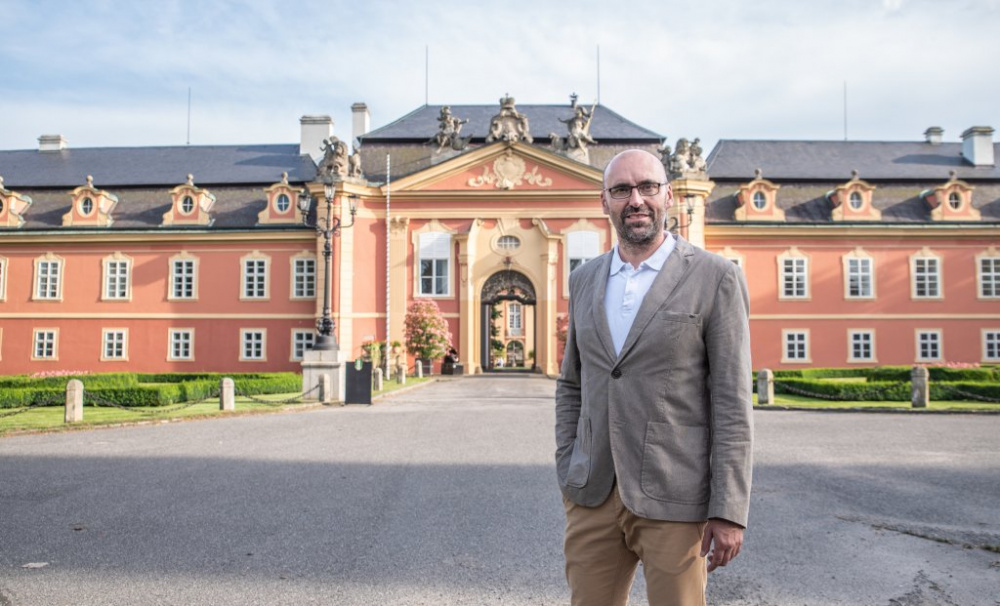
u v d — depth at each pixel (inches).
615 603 123.9
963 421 631.2
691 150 1402.6
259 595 202.2
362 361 804.0
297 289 1448.1
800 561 233.8
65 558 236.1
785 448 470.3
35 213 1502.2
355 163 1425.9
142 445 486.9
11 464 411.2
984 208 1470.2
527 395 945.5
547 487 346.0
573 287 137.9
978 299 1439.5
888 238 1448.1
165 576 218.4
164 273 1462.8
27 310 1466.5
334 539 257.8
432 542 254.1
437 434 543.2
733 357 117.0
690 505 115.0
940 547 249.0
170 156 1657.2
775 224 1438.2
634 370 119.6
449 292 1433.3
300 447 477.4
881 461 419.8
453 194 1438.2
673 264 123.7
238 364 1441.9
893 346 1438.2
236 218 1483.8
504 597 201.0
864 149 1626.5
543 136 1529.3
